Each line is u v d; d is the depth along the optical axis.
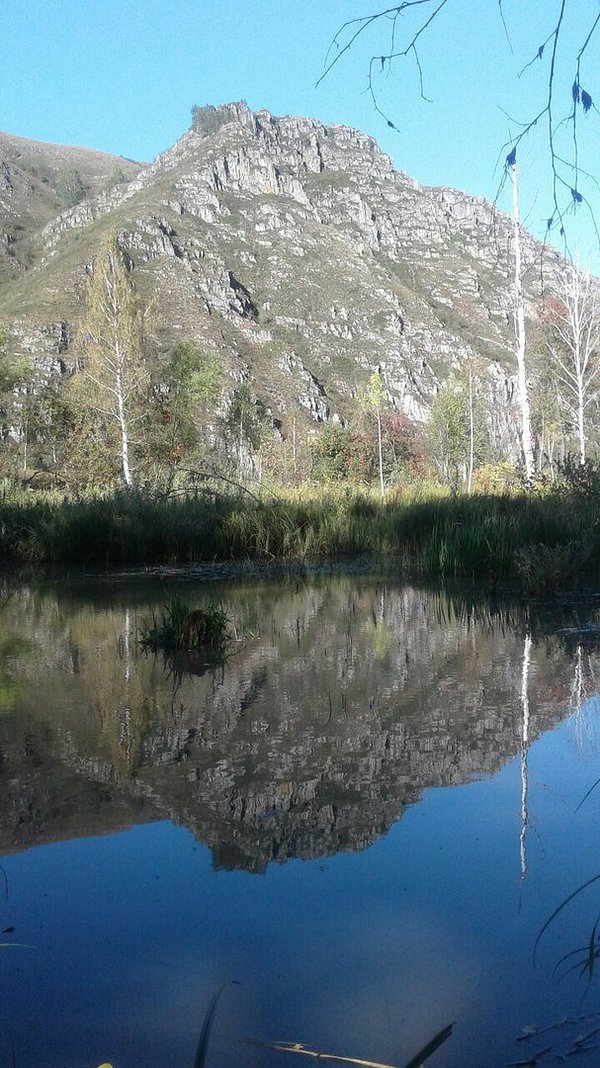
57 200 170.50
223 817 2.17
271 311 115.38
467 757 2.60
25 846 2.02
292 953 1.55
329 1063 1.25
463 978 1.46
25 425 27.95
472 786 2.36
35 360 77.38
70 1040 1.32
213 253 118.44
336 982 1.46
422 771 2.49
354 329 114.81
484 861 1.89
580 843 1.98
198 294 102.81
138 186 153.75
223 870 1.88
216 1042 1.30
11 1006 1.41
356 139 170.25
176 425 29.44
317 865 1.89
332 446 33.03
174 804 2.26
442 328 122.00
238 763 2.59
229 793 2.34
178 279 104.19
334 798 2.29
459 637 4.68
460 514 10.01
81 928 1.64
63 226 144.00
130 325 28.16
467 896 1.74
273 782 2.42
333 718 3.07
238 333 100.75
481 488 17.11
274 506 10.91
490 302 136.75
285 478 27.88
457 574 7.86
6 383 41.44
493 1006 1.39
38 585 7.67
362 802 2.25
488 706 3.19
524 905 1.70
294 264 126.31
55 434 27.33
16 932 1.63
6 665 4.17
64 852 1.98
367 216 149.12
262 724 3.01
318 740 2.80
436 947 1.55
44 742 2.84
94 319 28.25
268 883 1.81
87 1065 1.25
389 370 108.25
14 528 10.38
